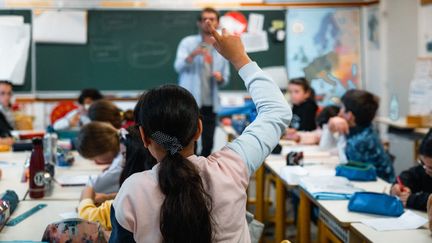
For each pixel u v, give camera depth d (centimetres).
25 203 209
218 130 566
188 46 482
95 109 294
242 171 113
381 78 580
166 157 108
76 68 565
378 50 582
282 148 346
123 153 204
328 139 335
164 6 572
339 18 595
